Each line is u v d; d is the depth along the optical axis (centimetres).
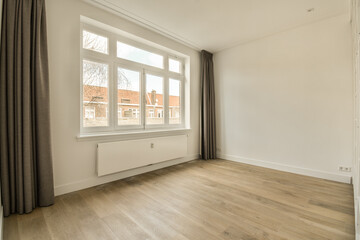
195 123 412
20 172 177
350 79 255
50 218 172
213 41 361
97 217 174
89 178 246
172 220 169
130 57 306
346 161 260
